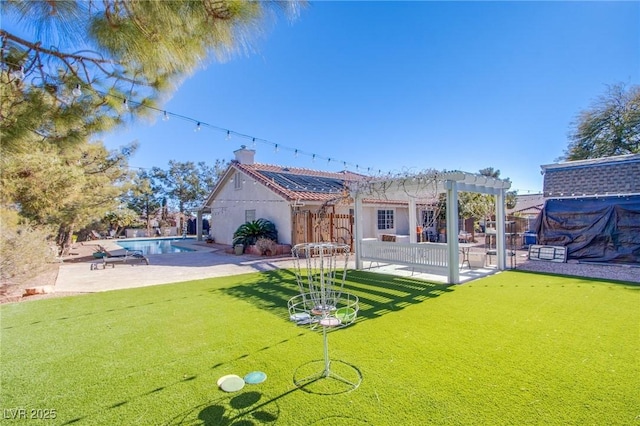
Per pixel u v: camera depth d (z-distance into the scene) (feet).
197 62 9.34
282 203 44.50
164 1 7.30
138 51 8.52
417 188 25.85
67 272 30.76
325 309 10.16
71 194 33.58
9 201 29.09
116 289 22.86
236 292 21.44
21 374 10.14
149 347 12.21
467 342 12.09
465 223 59.62
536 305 16.81
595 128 61.52
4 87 10.01
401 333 13.16
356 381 9.34
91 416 7.93
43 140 12.08
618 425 7.16
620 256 30.04
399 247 27.55
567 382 9.04
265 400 8.48
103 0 7.63
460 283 23.07
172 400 8.57
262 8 8.05
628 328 13.21
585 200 32.71
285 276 27.09
